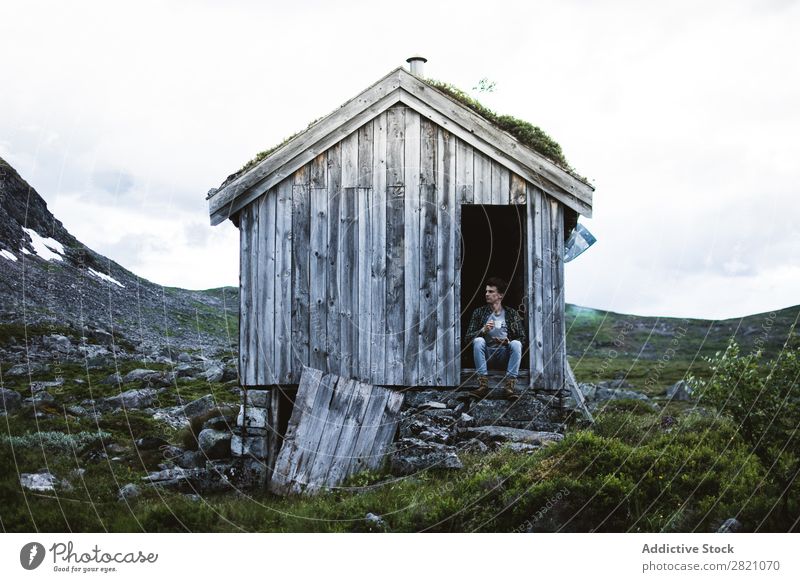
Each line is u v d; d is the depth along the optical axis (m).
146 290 63.03
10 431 12.84
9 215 61.56
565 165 11.71
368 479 10.45
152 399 18.27
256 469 11.11
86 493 9.98
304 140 11.62
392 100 11.67
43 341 27.88
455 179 11.62
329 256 11.58
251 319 11.51
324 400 11.05
